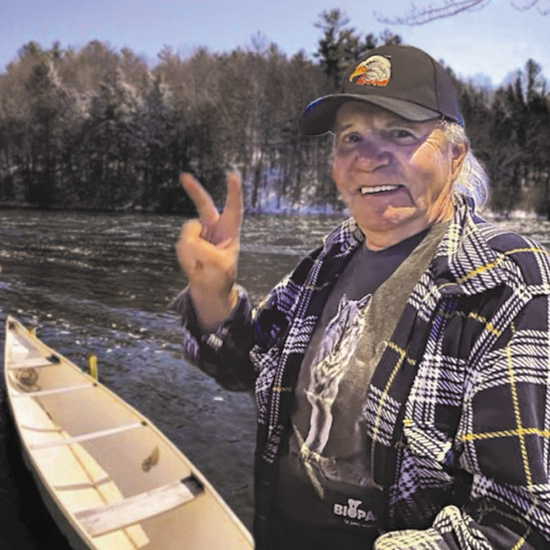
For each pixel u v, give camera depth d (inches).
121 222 1403.8
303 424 42.8
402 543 31.0
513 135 2137.1
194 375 325.1
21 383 268.8
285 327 50.8
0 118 2068.2
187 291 50.3
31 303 511.5
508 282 32.8
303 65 2308.1
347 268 46.0
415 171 39.3
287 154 2124.8
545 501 27.9
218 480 216.1
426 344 35.5
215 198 1857.8
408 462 35.7
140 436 196.1
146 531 152.3
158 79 2150.6
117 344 387.2
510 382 30.4
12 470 212.2
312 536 41.5
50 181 2004.2
